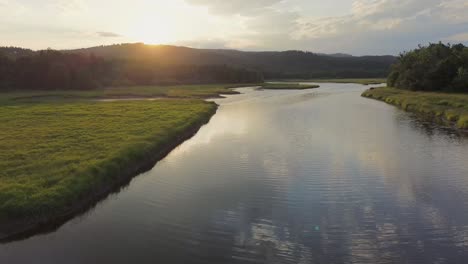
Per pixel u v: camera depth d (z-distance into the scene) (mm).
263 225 14094
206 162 23281
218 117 44562
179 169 21859
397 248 12219
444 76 70438
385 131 33219
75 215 15188
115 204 16406
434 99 52156
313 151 25625
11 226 13547
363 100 65812
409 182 18906
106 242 12812
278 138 30516
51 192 15461
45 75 96000
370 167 21578
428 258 11555
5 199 14602
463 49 79062
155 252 12070
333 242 12672
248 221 14430
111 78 125875
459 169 21047
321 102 62719
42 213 14367
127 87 116625
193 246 12453
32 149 22875
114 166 19766
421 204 15977
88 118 37812
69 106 51531
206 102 62094
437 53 80062
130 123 34156
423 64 76000
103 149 22859
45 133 28547
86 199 16453
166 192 17922
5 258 11828
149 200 16859
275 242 12734
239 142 29250
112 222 14477
